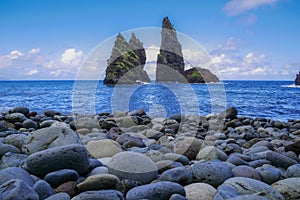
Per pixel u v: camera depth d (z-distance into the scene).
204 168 1.93
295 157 2.67
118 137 3.09
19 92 16.05
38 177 1.89
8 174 1.71
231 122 4.71
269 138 3.77
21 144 2.68
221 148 2.90
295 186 1.71
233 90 17.48
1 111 5.80
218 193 1.57
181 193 1.66
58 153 1.93
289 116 6.96
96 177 1.71
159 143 2.93
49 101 10.28
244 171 1.97
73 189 1.69
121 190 1.73
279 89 19.83
